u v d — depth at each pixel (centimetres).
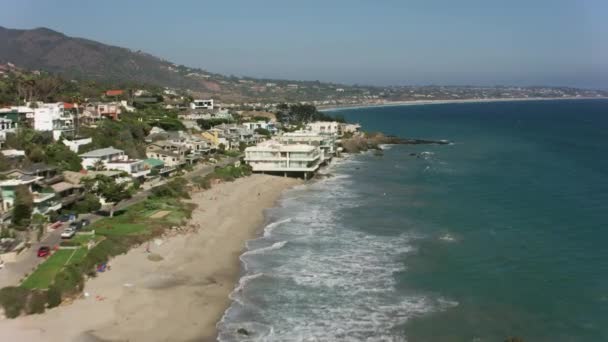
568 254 6862
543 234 7775
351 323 4956
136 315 4881
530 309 5256
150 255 6378
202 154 14088
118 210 8156
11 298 4650
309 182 12606
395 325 4922
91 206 8006
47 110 11700
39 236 6344
